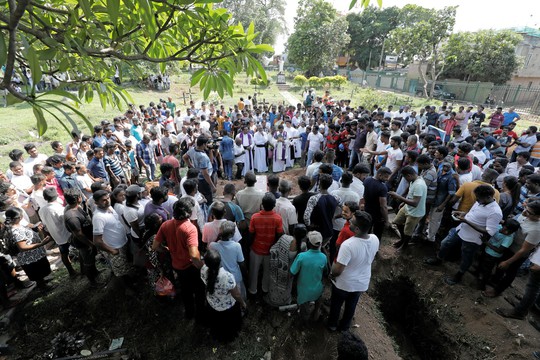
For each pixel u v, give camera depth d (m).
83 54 1.45
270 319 3.91
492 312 4.03
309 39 33.47
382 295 4.96
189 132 9.55
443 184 4.95
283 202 4.02
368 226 3.08
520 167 6.07
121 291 4.06
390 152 6.31
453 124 10.85
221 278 3.05
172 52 2.22
